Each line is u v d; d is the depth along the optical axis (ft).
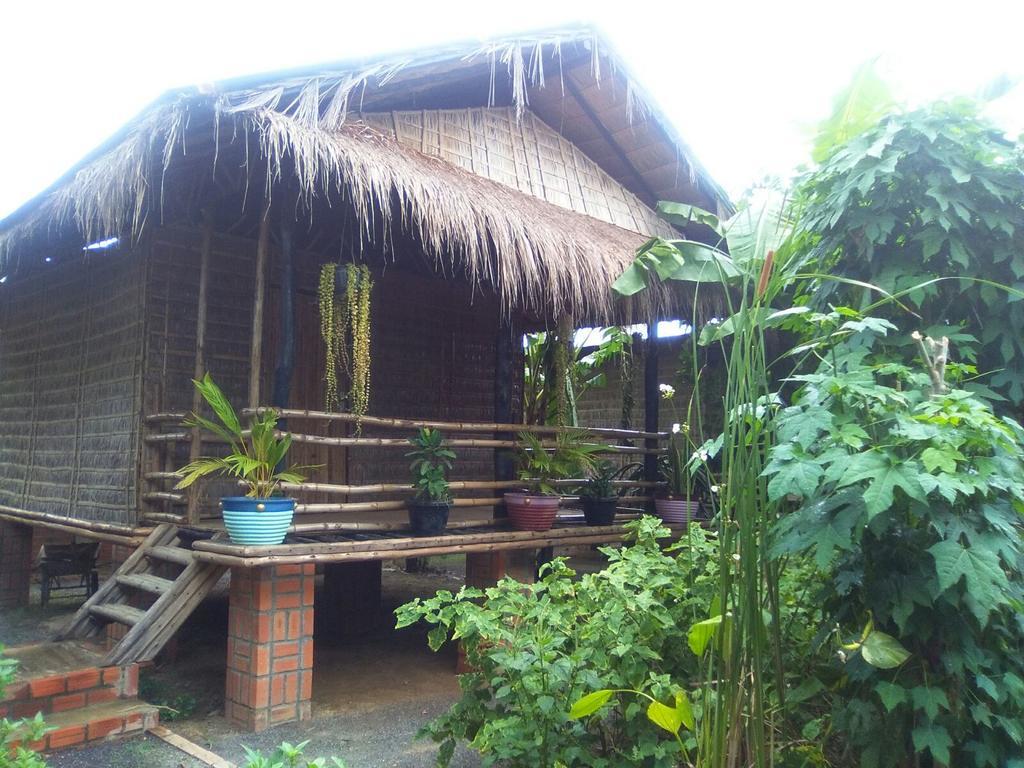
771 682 9.18
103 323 19.85
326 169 13.41
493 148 21.13
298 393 21.29
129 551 18.67
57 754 12.23
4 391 24.47
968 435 7.61
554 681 9.13
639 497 23.16
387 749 13.08
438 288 25.16
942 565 7.25
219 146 14.25
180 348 18.76
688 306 21.21
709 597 10.09
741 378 7.94
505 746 9.20
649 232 25.12
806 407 8.45
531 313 24.91
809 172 11.72
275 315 20.62
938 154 10.17
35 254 20.99
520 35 17.87
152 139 13.29
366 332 16.48
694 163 23.09
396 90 16.76
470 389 25.96
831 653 9.82
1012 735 7.82
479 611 9.87
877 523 7.64
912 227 10.69
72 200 16.28
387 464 23.31
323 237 21.40
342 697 15.96
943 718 8.13
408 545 15.52
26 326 23.56
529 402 23.07
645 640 9.86
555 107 21.94
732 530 8.20
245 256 20.13
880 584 8.21
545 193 22.29
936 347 8.40
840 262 11.19
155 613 14.21
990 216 10.19
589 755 9.18
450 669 18.20
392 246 19.49
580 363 30.12
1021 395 10.26
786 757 8.92
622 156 23.81
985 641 8.39
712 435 27.68
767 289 8.63
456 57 16.65
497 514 19.35
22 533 23.89
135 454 18.02
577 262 17.47
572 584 10.96
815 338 10.15
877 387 7.86
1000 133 10.46
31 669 13.66
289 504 14.07
